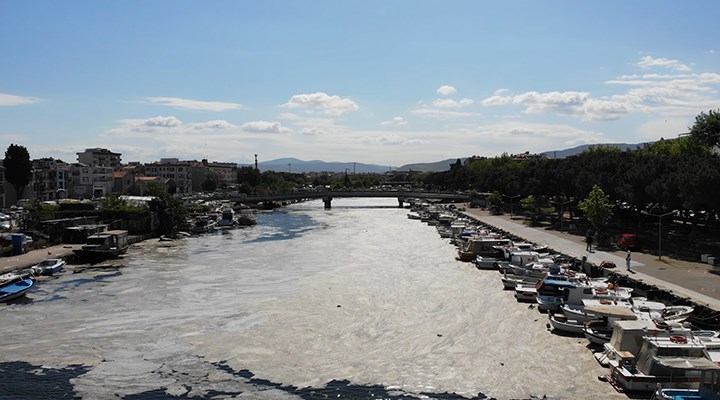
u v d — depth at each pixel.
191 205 180.38
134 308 64.94
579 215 149.00
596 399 39.25
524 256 81.38
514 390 41.03
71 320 60.47
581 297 57.97
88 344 52.69
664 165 97.62
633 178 97.69
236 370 45.91
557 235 114.75
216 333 55.09
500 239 97.25
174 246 116.19
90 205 141.12
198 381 43.94
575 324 52.97
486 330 54.50
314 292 70.50
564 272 71.06
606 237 98.19
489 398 39.94
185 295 70.75
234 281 78.56
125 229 131.25
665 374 39.38
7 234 110.69
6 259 92.75
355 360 47.38
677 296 59.00
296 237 128.62
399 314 60.28
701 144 123.56
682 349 39.34
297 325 56.94
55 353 50.41
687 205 80.44
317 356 48.44
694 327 53.00
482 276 80.38
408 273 82.69
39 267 86.00
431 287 73.00
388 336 53.16
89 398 41.38
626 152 133.75
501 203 183.62
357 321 57.94
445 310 61.62
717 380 37.16
